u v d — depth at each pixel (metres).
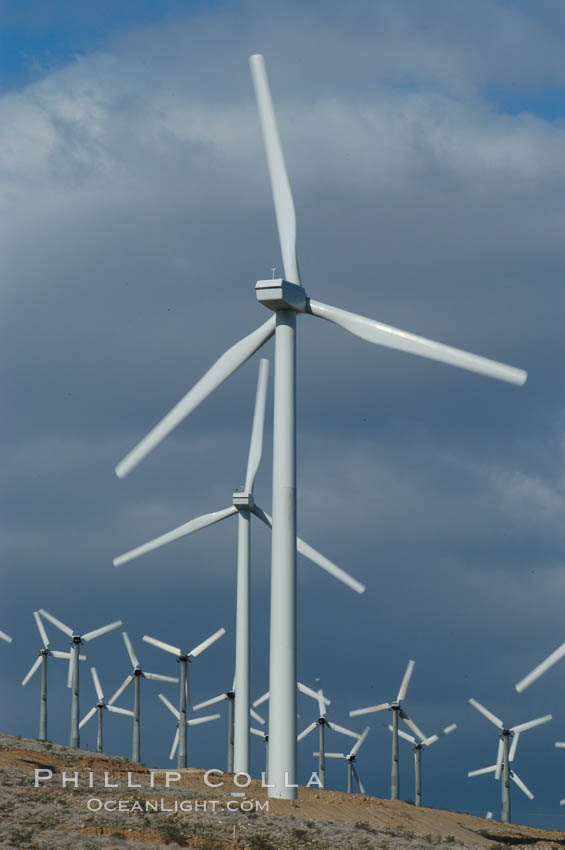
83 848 77.56
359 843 93.00
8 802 92.38
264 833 90.69
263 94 99.50
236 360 97.25
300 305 93.88
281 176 98.12
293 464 92.81
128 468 97.88
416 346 90.25
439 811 133.75
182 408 97.88
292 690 91.25
